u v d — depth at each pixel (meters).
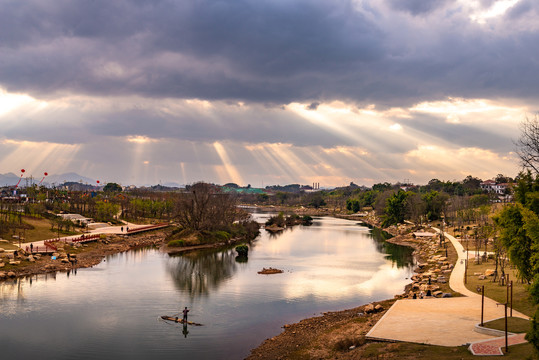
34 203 183.12
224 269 94.81
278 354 43.25
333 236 173.38
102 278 82.62
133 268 95.12
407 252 125.00
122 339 48.56
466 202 199.62
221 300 66.25
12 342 47.50
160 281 80.56
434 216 198.00
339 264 102.25
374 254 120.25
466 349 35.09
